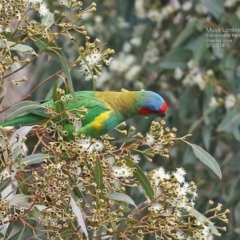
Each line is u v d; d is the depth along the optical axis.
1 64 6.71
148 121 12.27
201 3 12.66
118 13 13.61
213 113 11.90
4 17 6.88
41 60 13.52
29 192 7.00
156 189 6.96
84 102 8.20
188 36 12.31
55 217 6.64
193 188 6.85
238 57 12.38
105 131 8.34
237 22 12.09
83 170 6.73
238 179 11.48
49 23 7.25
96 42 7.06
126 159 7.13
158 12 13.05
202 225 6.74
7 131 7.14
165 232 6.69
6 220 6.88
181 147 12.40
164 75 13.09
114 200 7.10
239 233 11.34
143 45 13.12
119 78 12.99
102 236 6.88
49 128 7.09
